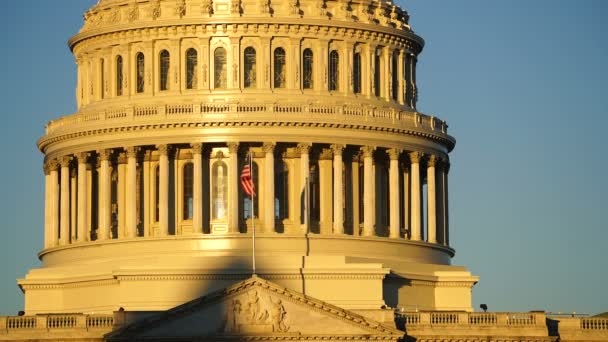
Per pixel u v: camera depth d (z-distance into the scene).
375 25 199.50
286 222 194.75
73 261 197.88
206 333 173.62
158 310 183.38
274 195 194.38
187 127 194.25
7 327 176.88
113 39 199.50
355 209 197.75
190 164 196.25
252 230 186.75
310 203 196.12
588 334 180.38
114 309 187.50
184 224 195.38
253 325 173.75
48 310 193.12
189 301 179.25
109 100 199.50
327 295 185.75
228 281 185.88
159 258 189.75
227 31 196.25
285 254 190.62
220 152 195.38
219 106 194.00
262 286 174.25
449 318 178.62
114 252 194.62
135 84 198.50
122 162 197.75
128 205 195.62
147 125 194.50
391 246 196.00
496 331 178.50
